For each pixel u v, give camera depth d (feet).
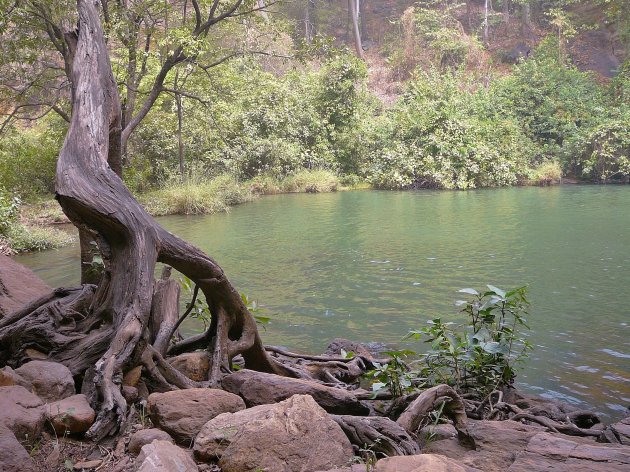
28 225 57.57
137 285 12.64
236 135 97.91
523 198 79.25
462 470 9.25
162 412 10.85
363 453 10.52
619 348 22.68
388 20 169.78
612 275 35.45
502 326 16.78
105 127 14.51
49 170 76.33
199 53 38.99
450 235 50.96
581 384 19.16
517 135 106.42
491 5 167.02
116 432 10.64
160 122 88.53
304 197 88.28
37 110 50.78
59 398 11.34
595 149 102.27
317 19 171.01
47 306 13.56
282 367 15.89
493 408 13.94
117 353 11.82
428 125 102.47
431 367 16.34
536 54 133.28
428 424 12.44
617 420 16.49
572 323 26.08
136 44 41.86
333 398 12.48
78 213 13.12
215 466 9.78
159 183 87.30
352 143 106.32
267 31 56.65
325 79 108.06
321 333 25.16
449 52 138.41
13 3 33.68
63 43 33.99
